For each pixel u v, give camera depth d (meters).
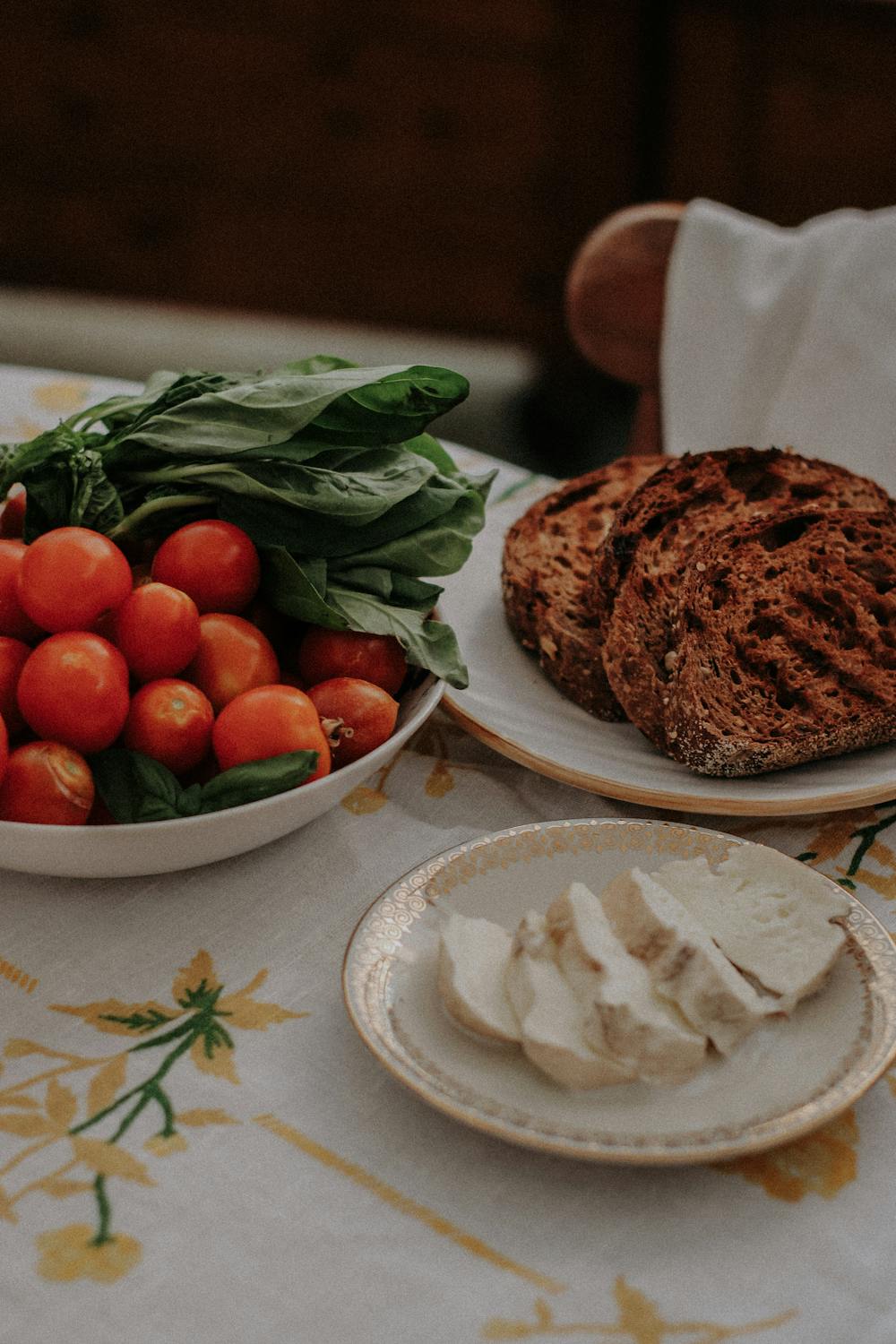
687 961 0.57
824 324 1.27
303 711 0.67
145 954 0.67
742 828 0.79
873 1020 0.58
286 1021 0.63
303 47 3.12
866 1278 0.51
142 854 0.65
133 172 3.33
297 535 0.78
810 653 0.88
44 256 3.46
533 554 0.99
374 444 0.80
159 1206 0.53
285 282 3.50
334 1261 0.51
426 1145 0.57
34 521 0.76
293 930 0.69
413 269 3.48
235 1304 0.50
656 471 1.05
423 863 0.68
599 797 0.82
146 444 0.76
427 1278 0.51
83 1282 0.50
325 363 0.85
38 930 0.69
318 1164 0.56
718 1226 0.53
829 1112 0.53
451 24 3.09
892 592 0.88
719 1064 0.57
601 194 3.33
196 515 0.79
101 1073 0.60
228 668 0.71
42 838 0.62
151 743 0.67
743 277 1.32
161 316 3.93
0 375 1.27
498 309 3.54
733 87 3.07
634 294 1.39
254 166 3.30
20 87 3.18
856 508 0.95
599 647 0.88
